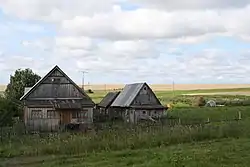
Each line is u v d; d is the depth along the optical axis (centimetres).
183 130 2823
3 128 3784
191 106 8556
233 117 5506
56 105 4997
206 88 18362
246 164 1680
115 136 2648
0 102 4647
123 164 1838
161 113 6047
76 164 1928
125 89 6750
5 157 2286
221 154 1972
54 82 5181
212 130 2875
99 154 2189
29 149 2439
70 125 4834
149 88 6116
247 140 2606
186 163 1711
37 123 4925
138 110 5909
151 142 2491
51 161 2089
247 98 10450
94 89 18238
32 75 8706
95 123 4947
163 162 1761
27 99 5028
